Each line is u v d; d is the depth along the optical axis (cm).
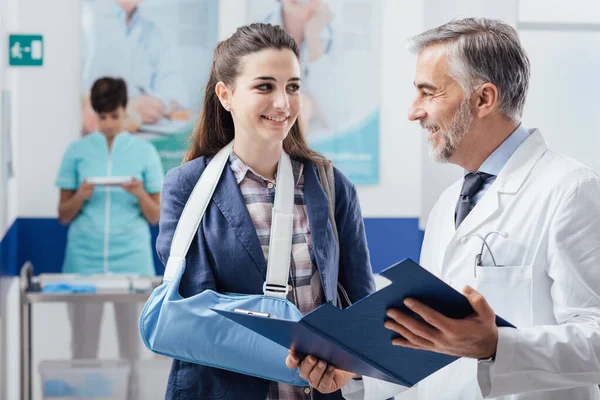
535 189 170
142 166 439
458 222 181
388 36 462
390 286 129
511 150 175
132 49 443
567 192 162
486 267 169
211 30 447
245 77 182
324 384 171
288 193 189
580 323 154
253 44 182
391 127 467
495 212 172
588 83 469
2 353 364
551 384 150
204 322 175
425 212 475
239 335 174
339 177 200
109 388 391
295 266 185
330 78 459
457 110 170
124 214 438
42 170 443
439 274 184
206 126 199
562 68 467
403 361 152
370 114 463
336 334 142
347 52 459
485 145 176
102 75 441
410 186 471
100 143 439
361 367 159
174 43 445
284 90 181
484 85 168
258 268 182
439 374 178
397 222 471
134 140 441
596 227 158
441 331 136
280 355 172
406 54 464
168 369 394
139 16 442
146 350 404
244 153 191
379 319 138
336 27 457
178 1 443
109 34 441
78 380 390
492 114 172
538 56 466
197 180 192
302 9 454
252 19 451
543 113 468
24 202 442
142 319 182
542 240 165
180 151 447
